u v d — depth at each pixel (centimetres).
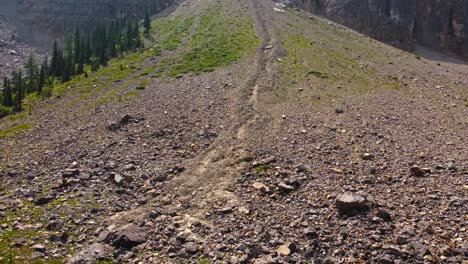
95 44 11075
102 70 8362
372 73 6059
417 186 2503
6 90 7150
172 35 9919
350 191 2462
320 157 3050
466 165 2767
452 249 1831
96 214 2305
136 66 7731
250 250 1884
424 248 1839
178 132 3753
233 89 5103
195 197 2505
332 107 4375
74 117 4809
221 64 6550
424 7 13312
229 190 2561
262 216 2219
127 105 4956
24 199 2498
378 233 1984
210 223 2162
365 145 3262
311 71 5891
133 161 3116
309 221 2139
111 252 1906
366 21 13325
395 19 13200
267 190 2512
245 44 7656
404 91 5166
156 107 4678
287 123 3844
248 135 3538
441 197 2341
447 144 3244
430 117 4050
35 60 14312
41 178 2880
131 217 2239
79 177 2816
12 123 5344
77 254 1877
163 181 2777
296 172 2794
